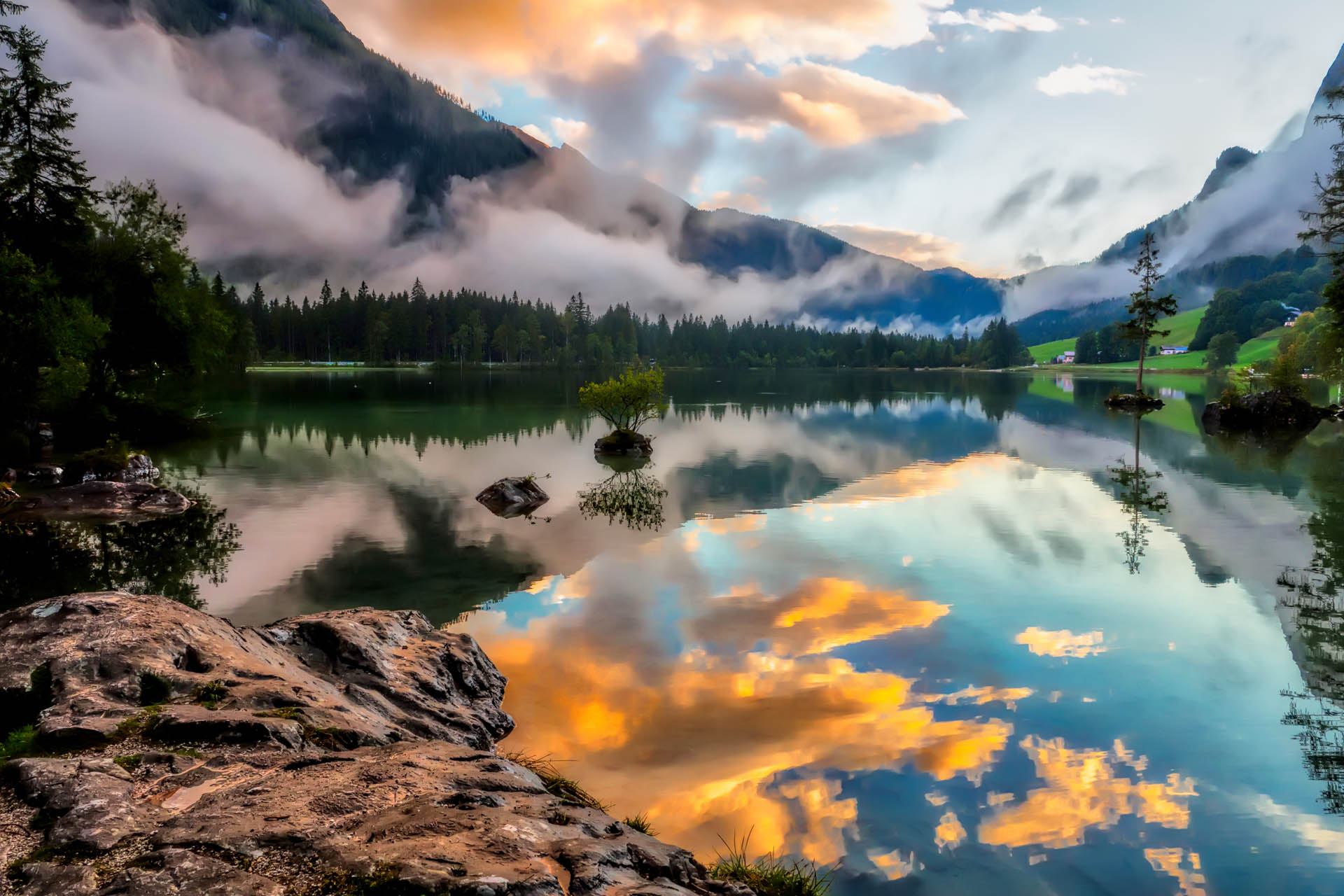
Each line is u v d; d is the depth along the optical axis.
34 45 44.81
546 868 4.24
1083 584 18.86
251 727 5.92
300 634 10.98
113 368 50.12
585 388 45.78
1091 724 11.50
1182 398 94.69
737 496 31.31
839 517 27.08
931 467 39.22
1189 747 10.77
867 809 9.12
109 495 28.97
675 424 63.19
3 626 7.79
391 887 3.80
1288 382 63.00
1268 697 12.41
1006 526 25.42
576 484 34.53
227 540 23.75
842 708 12.03
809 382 153.12
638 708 12.02
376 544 23.38
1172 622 16.11
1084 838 8.60
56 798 4.63
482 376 157.50
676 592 18.52
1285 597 17.73
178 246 52.16
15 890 3.74
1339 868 8.06
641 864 4.98
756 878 7.41
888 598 17.94
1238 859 8.23
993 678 13.26
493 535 24.58
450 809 4.84
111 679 6.84
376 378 138.75
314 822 4.48
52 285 38.62
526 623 16.31
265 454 43.00
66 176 46.50
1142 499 29.92
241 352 121.62
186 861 3.94
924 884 7.73
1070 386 132.00
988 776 9.97
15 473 34.00
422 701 9.95
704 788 9.64
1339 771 10.10
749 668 13.73
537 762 10.09
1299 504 28.61
